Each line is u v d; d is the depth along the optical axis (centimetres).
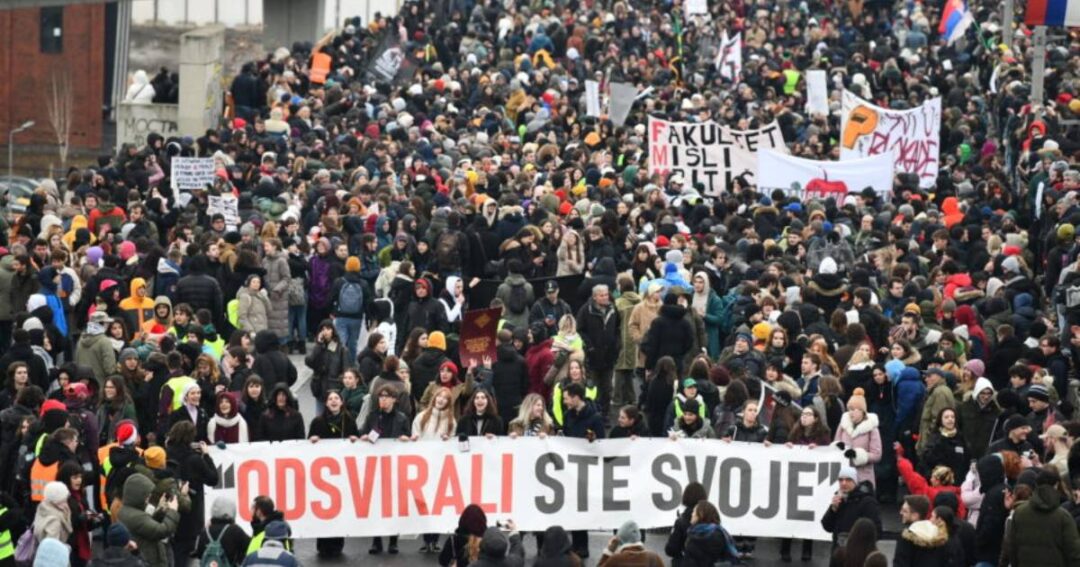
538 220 3850
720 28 7575
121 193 4075
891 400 2839
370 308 3381
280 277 3575
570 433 2706
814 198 4281
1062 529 2203
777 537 2759
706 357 2830
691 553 2233
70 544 2383
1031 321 3247
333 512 2630
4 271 3353
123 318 3117
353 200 3962
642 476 2659
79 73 10025
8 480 2559
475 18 7288
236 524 2300
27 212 3888
